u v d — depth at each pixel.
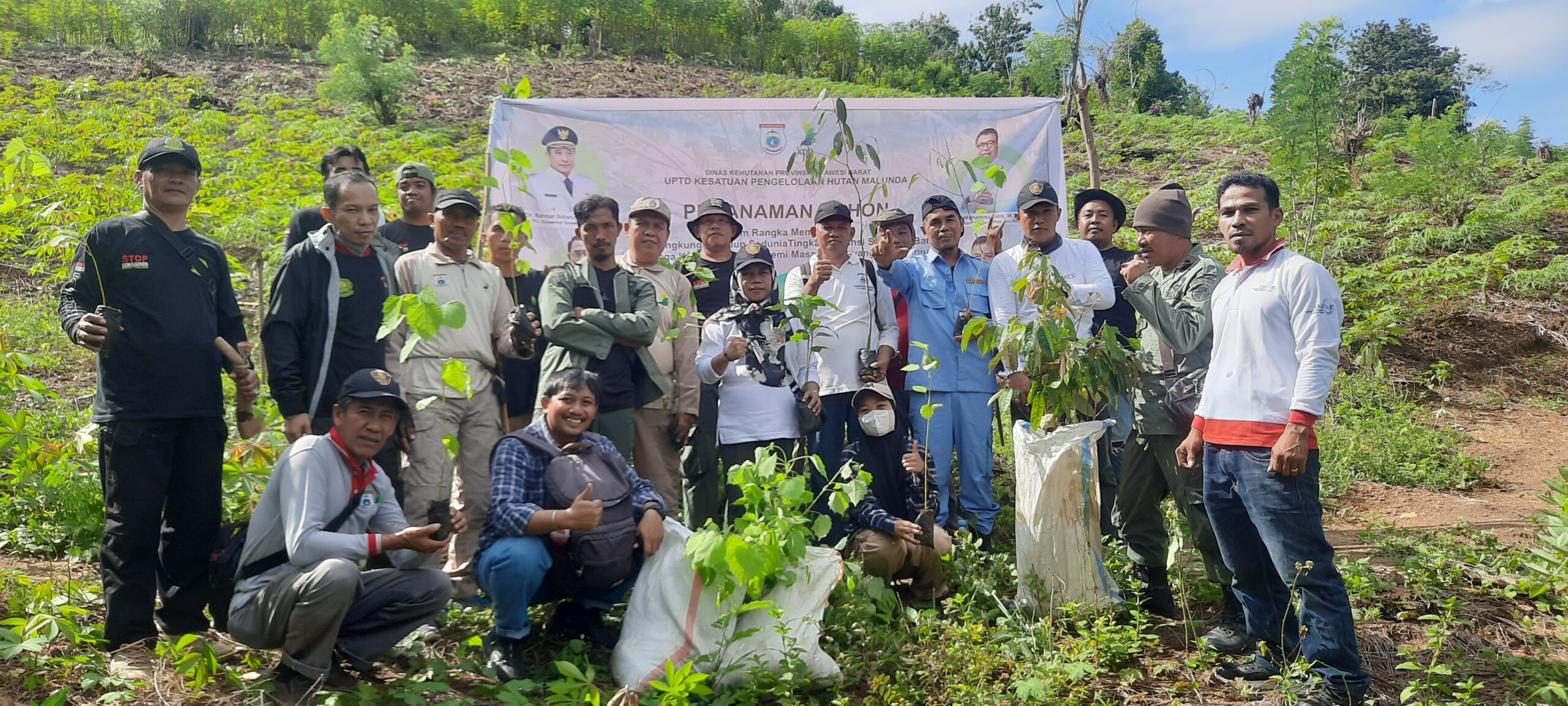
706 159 7.14
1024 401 5.66
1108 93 24.73
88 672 3.71
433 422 4.59
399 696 3.61
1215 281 4.70
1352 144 16.36
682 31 28.12
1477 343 11.52
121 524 3.98
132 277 3.95
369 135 14.16
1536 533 6.45
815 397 5.14
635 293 4.98
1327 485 7.75
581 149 7.01
